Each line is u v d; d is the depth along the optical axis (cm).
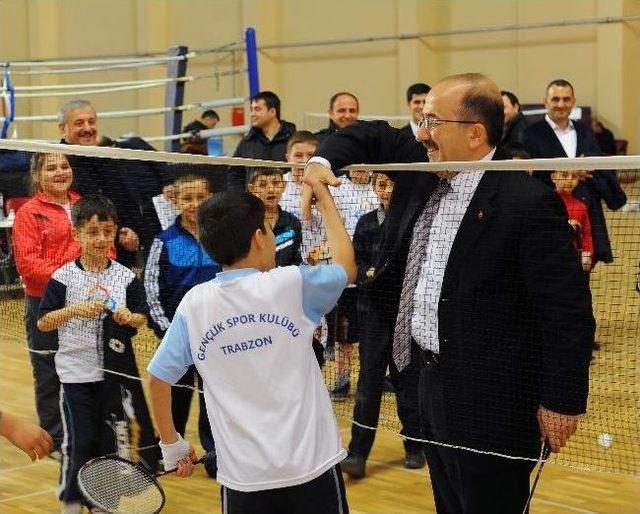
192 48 2188
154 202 500
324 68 2095
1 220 523
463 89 340
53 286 492
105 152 413
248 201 329
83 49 2281
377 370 430
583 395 319
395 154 388
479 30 1791
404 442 623
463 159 344
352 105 866
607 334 534
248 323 316
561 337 317
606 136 1761
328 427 321
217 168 499
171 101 1077
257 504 314
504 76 1947
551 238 320
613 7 1833
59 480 552
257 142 895
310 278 321
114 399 511
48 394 566
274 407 313
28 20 2305
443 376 341
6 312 536
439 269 343
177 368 325
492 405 335
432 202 356
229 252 325
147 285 493
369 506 552
